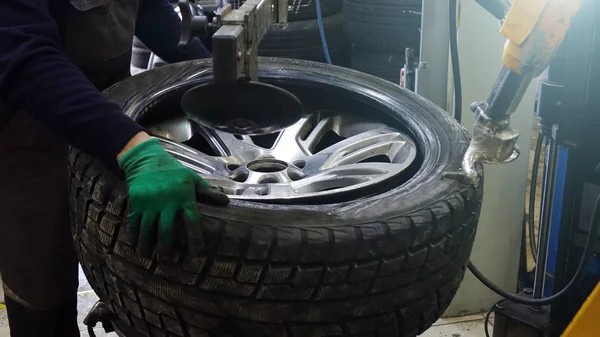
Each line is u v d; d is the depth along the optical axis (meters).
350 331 0.90
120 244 0.90
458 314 1.91
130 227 0.84
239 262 0.83
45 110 0.91
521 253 1.96
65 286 1.41
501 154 0.96
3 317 1.84
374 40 2.49
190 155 1.25
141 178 0.83
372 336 0.92
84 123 0.89
